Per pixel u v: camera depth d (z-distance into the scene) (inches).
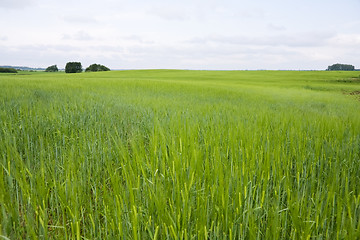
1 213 70.0
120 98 383.6
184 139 117.0
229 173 88.6
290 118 210.2
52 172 93.5
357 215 76.7
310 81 1771.7
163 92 605.9
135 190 83.1
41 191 76.3
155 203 72.9
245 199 79.1
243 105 387.2
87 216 83.0
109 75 2289.6
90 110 243.9
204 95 585.9
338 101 631.8
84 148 125.3
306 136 161.2
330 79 1942.7
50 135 161.9
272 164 106.5
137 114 247.6
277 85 1337.4
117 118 223.0
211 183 87.5
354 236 63.1
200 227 67.3
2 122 163.9
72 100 311.1
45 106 241.4
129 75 2354.8
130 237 70.1
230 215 74.3
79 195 80.6
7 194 72.8
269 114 249.1
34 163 117.2
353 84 1558.8
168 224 69.5
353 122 200.1
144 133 178.4
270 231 73.1
